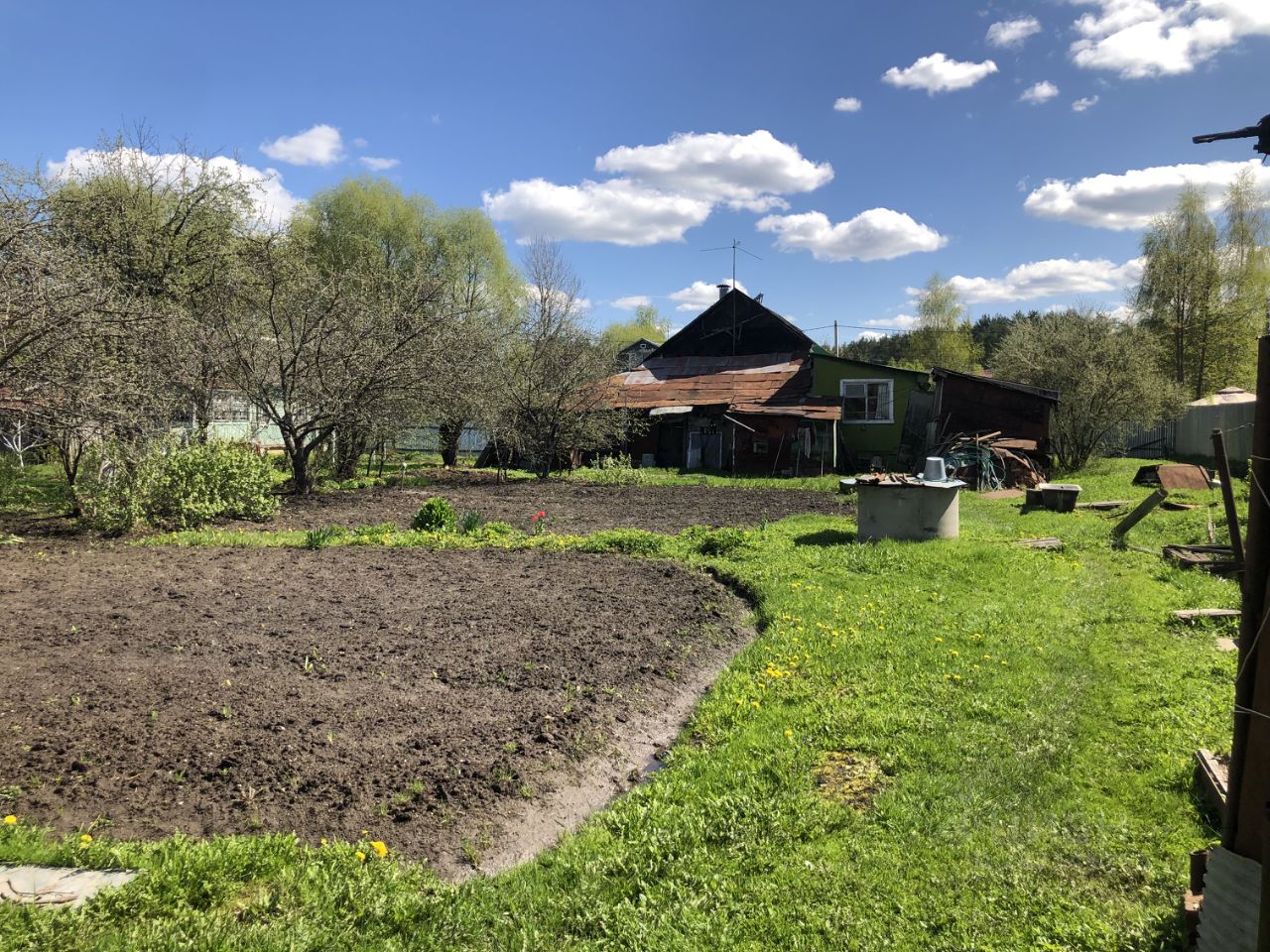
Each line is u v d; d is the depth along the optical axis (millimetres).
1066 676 5801
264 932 2949
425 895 3361
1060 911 3145
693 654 6938
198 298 18891
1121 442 29562
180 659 6074
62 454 14414
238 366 17359
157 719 4895
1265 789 2377
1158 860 3447
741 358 34219
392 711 5270
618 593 8969
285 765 4406
